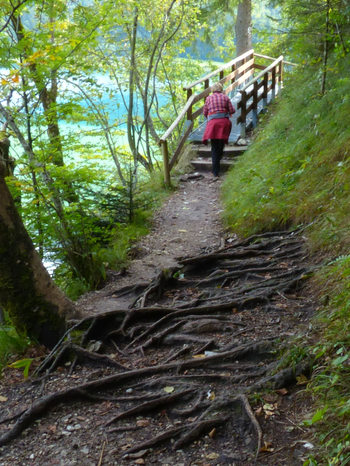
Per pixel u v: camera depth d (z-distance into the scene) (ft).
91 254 19.03
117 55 44.01
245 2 57.31
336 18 25.61
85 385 10.53
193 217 25.59
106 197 24.41
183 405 9.75
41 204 20.18
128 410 9.71
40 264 13.28
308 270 14.33
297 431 8.41
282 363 10.03
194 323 12.71
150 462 8.41
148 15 43.55
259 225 20.11
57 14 23.16
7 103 20.08
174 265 18.56
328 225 15.74
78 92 27.25
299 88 34.65
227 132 30.96
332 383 8.41
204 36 56.59
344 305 10.97
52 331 13.24
